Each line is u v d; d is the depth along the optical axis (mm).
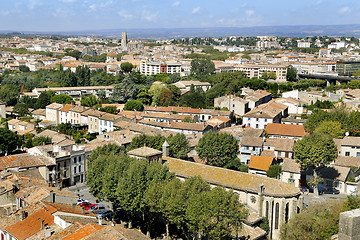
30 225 75500
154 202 87312
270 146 159375
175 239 94750
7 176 106812
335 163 141625
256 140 159000
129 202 92438
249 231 87312
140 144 135125
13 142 155750
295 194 98125
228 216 77312
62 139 161750
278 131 184750
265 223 95062
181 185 87562
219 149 137500
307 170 133125
